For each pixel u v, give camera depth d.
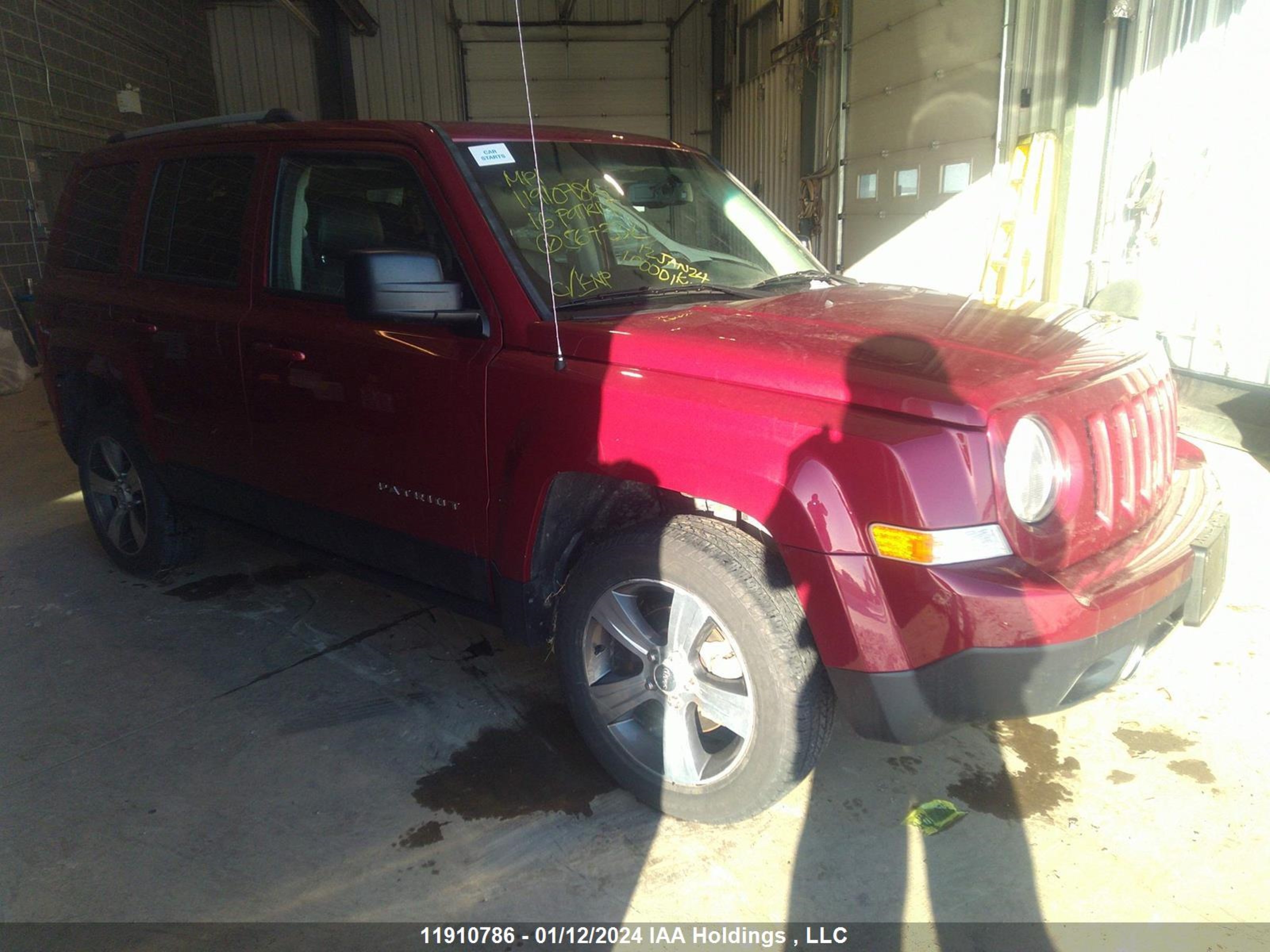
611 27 16.11
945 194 8.52
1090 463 2.03
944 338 2.20
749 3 13.87
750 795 2.16
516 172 2.72
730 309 2.50
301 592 3.80
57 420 4.00
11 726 2.84
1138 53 6.26
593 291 2.57
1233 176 5.55
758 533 2.20
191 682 3.09
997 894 2.08
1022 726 2.74
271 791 2.50
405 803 2.45
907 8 8.92
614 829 2.33
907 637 1.87
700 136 16.67
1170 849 2.21
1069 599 1.83
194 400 3.23
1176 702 2.83
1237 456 5.16
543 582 2.48
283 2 14.22
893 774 2.53
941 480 1.83
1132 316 3.33
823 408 1.97
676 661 2.22
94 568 4.09
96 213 3.77
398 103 16.33
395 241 2.71
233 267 3.12
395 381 2.60
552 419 2.29
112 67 12.27
